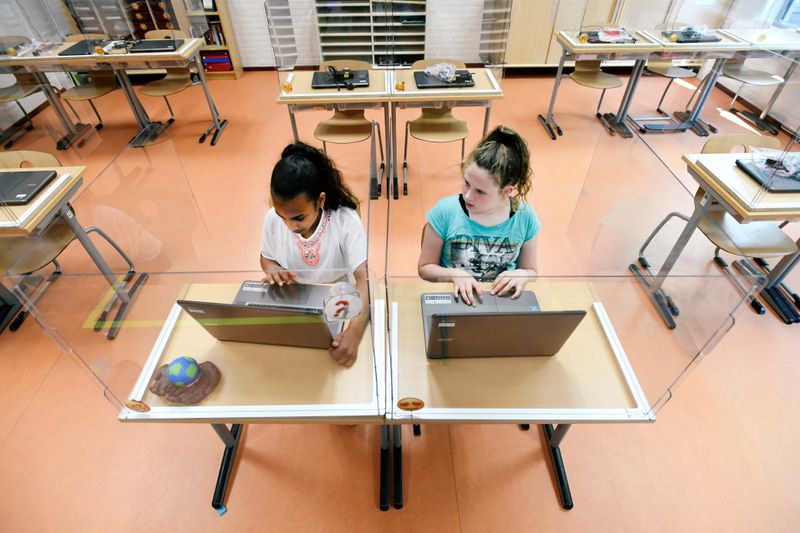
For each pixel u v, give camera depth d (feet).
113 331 4.07
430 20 15.60
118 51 11.36
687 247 8.21
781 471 5.39
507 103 14.87
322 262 4.66
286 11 13.12
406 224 9.46
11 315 7.28
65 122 12.51
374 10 12.78
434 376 3.79
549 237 9.11
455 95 9.36
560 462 5.38
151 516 5.06
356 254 4.39
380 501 5.08
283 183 3.56
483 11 15.46
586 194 9.37
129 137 13.12
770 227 7.06
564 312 3.23
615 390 3.72
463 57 16.63
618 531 4.90
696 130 12.95
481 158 3.74
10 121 12.33
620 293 4.29
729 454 5.54
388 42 13.35
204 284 4.13
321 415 3.57
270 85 16.16
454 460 5.50
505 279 3.95
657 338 4.36
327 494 5.21
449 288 3.86
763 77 11.80
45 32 12.44
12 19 11.71
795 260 7.18
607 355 3.95
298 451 5.60
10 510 5.13
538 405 3.61
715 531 4.89
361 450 5.60
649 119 13.64
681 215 7.59
